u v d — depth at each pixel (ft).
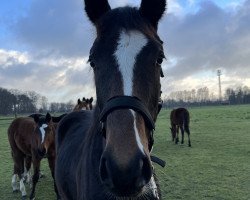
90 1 8.85
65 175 11.73
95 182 8.48
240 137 60.08
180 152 44.96
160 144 54.49
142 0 8.43
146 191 7.83
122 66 7.38
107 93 7.38
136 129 6.83
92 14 8.89
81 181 9.55
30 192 27.84
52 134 27.22
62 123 16.15
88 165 8.98
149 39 7.72
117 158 6.31
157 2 8.50
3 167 39.06
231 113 135.23
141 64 7.47
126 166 6.21
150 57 7.61
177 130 55.52
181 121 53.42
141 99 7.29
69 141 13.38
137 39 7.62
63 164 12.19
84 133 12.38
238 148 46.96
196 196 23.61
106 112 7.11
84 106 40.01
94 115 9.85
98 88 7.77
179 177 29.48
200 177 29.37
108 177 6.47
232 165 34.63
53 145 27.22
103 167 6.57
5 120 141.08
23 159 29.04
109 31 7.78
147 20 8.30
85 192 8.90
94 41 8.07
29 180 30.14
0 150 54.85
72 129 14.60
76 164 10.77
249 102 317.22
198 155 41.81
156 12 8.55
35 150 26.07
